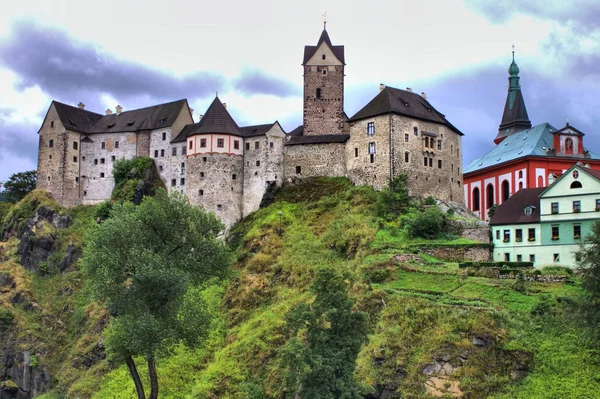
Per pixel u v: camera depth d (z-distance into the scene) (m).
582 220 101.44
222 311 115.94
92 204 163.62
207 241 89.56
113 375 109.94
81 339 130.75
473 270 96.62
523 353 75.25
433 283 93.81
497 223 109.19
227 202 143.38
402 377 76.56
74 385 116.69
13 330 136.88
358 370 78.25
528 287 89.31
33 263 152.00
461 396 72.94
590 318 74.44
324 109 152.75
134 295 81.31
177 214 89.31
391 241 113.12
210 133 145.25
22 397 129.25
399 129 134.25
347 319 71.56
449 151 142.00
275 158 145.12
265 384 90.69
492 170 150.75
